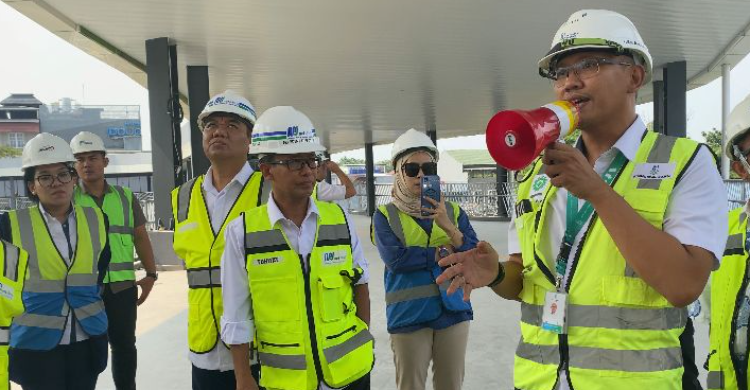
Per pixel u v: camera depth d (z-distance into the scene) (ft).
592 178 3.97
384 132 73.56
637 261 4.02
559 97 4.73
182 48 29.25
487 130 3.91
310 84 39.68
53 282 9.71
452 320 9.42
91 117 204.85
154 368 14.83
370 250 37.42
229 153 8.70
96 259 10.30
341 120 59.67
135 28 25.79
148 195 59.93
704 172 4.41
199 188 8.95
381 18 25.52
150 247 13.46
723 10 25.52
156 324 19.43
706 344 13.74
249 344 7.38
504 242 40.70
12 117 201.77
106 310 12.23
